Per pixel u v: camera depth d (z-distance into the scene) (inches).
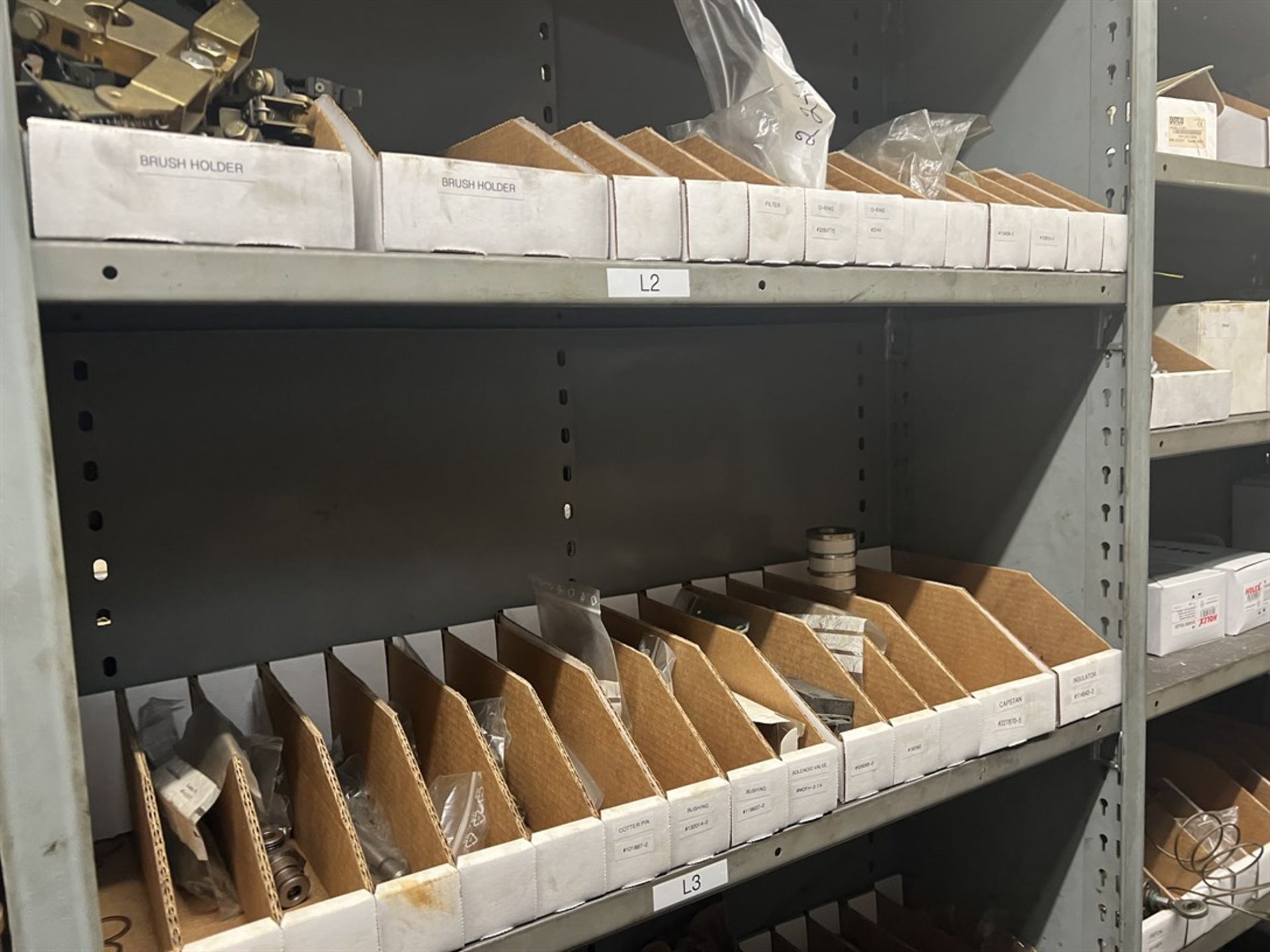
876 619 43.4
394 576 42.3
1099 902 47.3
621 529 48.8
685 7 40.4
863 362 57.0
